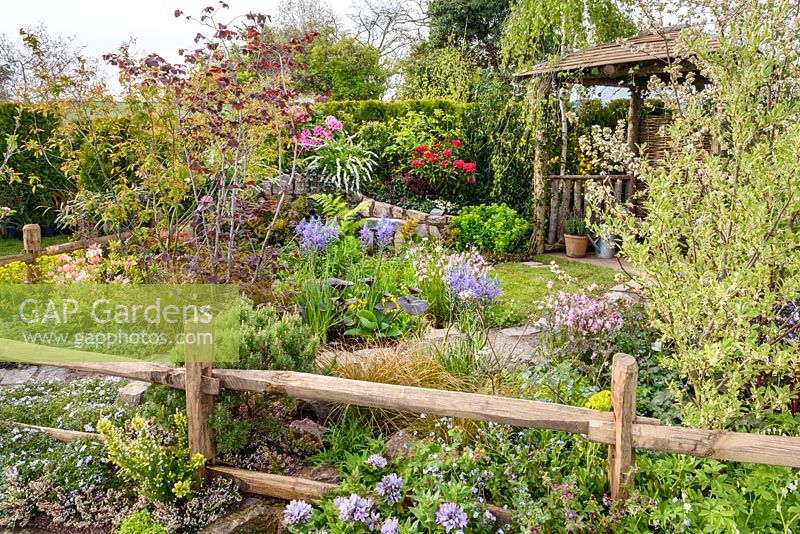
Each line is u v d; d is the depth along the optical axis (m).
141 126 5.21
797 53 2.96
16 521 2.56
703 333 2.55
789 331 2.72
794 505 2.14
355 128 9.52
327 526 2.33
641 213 7.93
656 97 7.73
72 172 5.84
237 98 4.29
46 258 5.20
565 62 7.42
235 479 2.61
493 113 8.34
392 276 5.34
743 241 2.51
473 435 2.72
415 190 8.41
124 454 2.47
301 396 2.46
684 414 2.52
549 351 3.56
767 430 2.59
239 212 4.55
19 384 3.87
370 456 2.61
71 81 5.08
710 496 2.28
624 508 2.10
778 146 2.40
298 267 5.59
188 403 2.59
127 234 5.69
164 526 2.41
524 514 2.17
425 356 3.45
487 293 4.47
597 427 2.12
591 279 6.52
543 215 7.93
